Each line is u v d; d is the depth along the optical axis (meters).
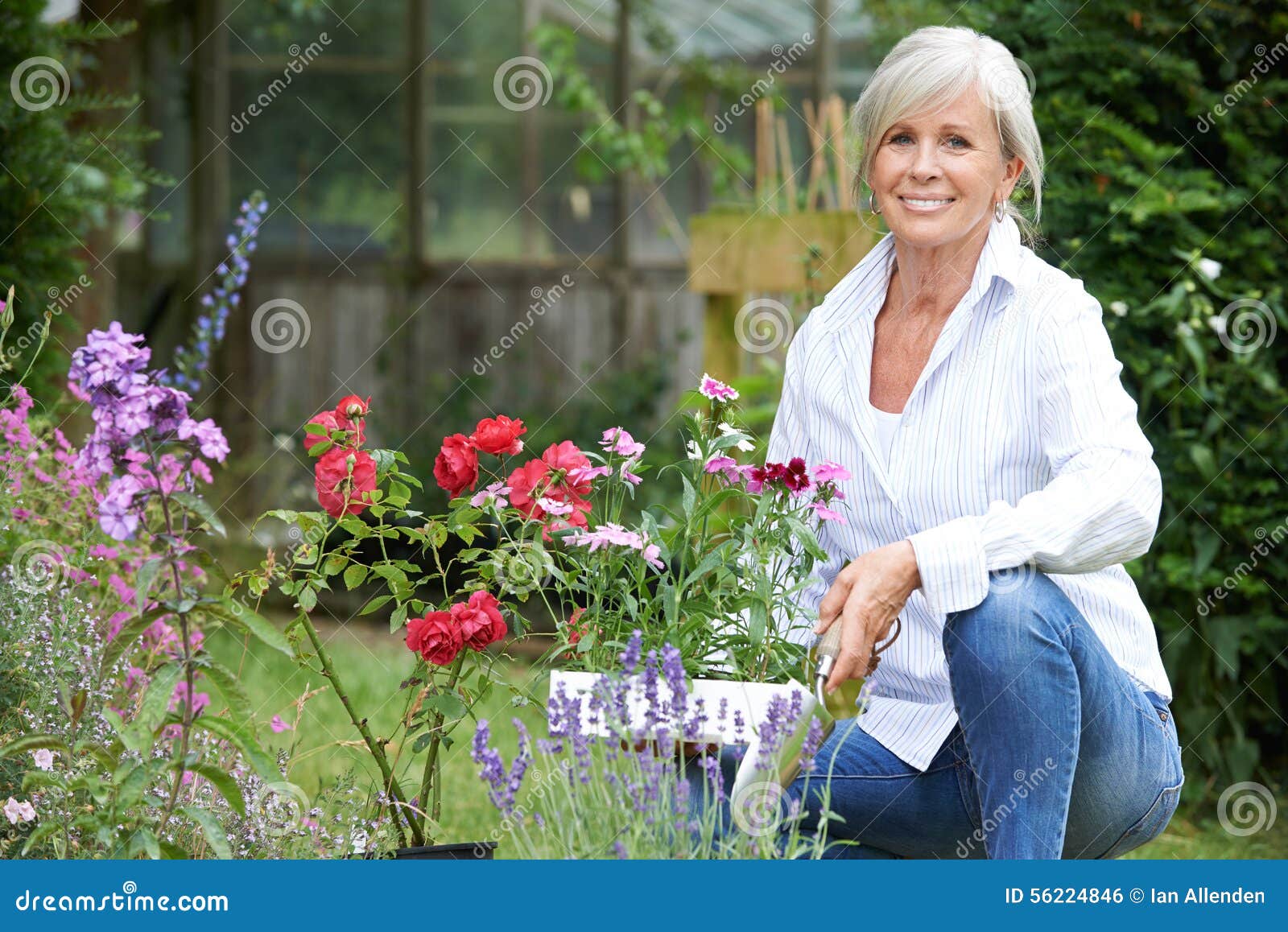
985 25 5.24
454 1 10.96
